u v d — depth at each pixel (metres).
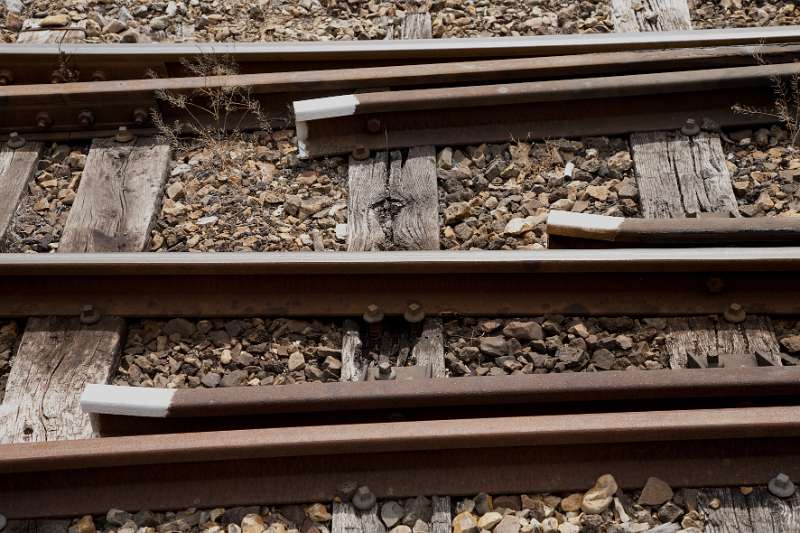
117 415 4.58
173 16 7.48
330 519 4.32
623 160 6.13
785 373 4.54
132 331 5.36
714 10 7.25
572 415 4.35
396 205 5.91
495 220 5.82
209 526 4.33
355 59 6.75
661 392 4.54
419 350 5.13
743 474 4.35
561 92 6.19
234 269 5.24
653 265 5.14
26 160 6.35
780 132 6.25
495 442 4.29
